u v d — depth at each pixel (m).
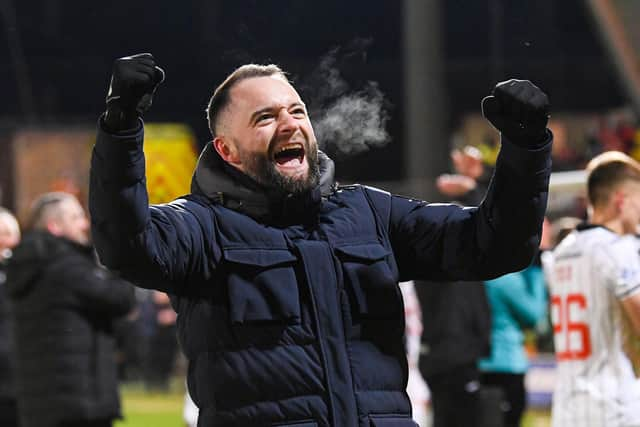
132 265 8.95
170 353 57.59
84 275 22.41
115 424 45.91
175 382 62.84
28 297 22.58
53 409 22.33
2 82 77.88
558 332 16.95
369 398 9.27
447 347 24.53
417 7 43.12
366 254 9.56
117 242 8.86
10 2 76.62
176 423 46.34
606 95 68.06
